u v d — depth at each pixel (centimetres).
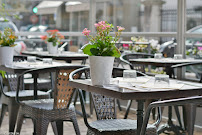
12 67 374
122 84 246
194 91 233
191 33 506
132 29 2569
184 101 209
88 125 272
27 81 497
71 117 332
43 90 506
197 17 1401
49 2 993
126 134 260
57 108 323
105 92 229
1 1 641
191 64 427
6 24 649
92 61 243
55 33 603
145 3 1923
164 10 1889
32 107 329
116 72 318
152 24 1961
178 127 420
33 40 661
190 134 365
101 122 287
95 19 669
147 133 262
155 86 237
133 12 2559
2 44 398
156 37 571
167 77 239
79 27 718
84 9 694
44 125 320
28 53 609
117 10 2612
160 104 212
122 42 600
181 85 245
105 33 245
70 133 432
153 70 557
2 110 431
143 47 578
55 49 602
